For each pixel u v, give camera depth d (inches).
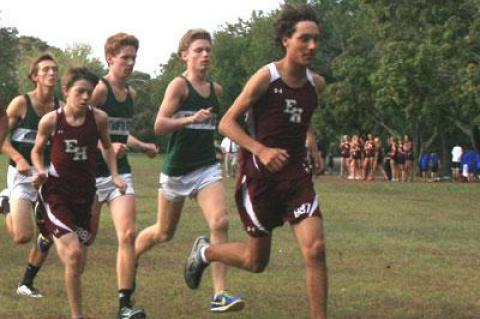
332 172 2186.3
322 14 2696.9
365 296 350.3
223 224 312.8
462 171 1707.7
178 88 312.7
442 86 1519.4
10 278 380.2
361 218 734.5
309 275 245.4
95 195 301.3
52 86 331.3
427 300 343.3
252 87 251.0
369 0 1667.1
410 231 625.0
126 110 330.0
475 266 441.4
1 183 1162.6
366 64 2001.7
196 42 315.3
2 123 269.9
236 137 250.5
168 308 319.6
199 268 291.0
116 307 319.0
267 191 255.9
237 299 303.7
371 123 2119.8
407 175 1653.5
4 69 3688.5
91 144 289.1
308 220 247.8
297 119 254.5
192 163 317.7
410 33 1642.5
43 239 327.3
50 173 287.0
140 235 337.4
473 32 1444.4
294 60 249.8
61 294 343.0
